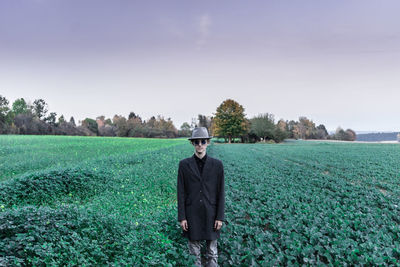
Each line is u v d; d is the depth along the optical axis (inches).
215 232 137.4
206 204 135.8
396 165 652.1
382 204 283.0
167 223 200.7
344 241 170.7
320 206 267.7
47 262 120.3
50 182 315.9
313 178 453.4
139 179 391.2
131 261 129.3
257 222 213.3
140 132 3262.8
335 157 876.0
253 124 2792.8
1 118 2201.0
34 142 1134.4
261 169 551.8
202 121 4094.5
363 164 677.3
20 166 511.8
